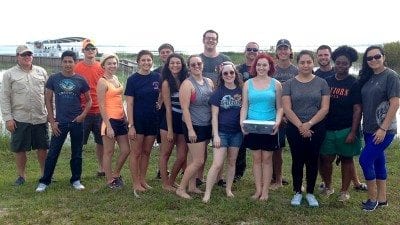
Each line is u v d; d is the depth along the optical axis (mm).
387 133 5262
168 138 6082
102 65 6316
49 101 6430
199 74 5844
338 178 7262
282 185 6789
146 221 5059
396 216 5234
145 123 6168
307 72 5391
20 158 6902
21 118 6691
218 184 6773
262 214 5266
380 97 5191
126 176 7461
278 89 5676
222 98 5746
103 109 6188
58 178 7371
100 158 7473
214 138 5742
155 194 6098
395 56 25953
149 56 6113
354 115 5648
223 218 5141
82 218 5176
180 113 6102
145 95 6102
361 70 5496
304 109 5398
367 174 5418
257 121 5555
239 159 7066
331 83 5812
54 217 5223
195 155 5895
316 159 5547
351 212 5352
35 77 6750
